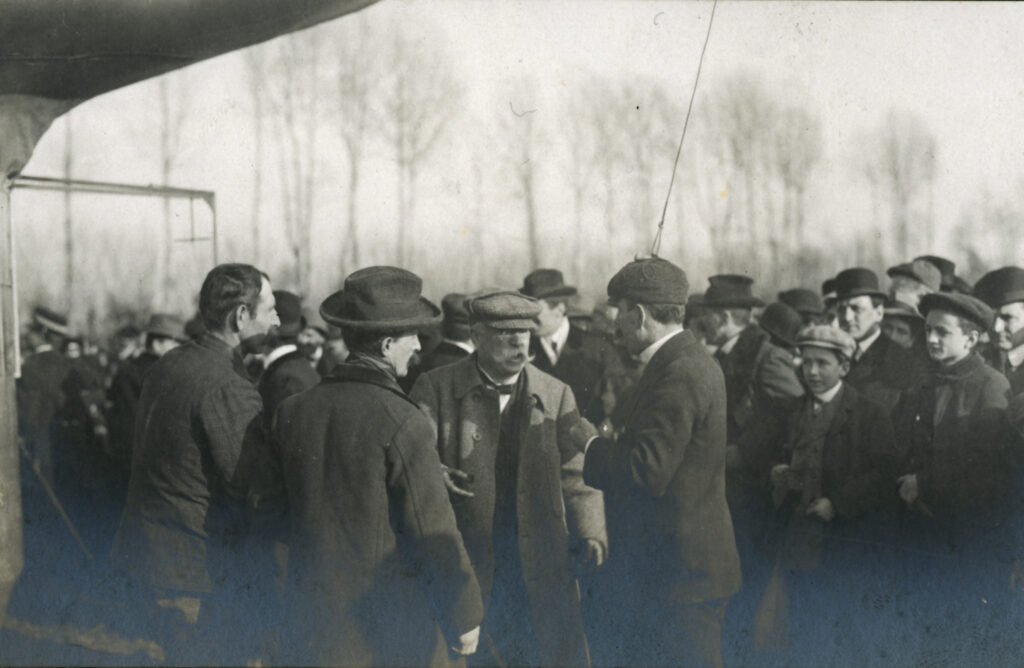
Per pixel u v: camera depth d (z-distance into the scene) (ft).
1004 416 9.78
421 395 10.02
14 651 9.82
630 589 9.47
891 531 10.16
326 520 7.62
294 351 12.10
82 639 9.48
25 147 9.98
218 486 8.67
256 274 8.93
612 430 10.37
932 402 10.03
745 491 10.82
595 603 9.64
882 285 11.85
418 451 7.55
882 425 10.20
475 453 9.91
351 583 7.57
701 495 9.15
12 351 10.40
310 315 13.23
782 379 10.78
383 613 7.57
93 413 15.20
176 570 8.73
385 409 7.61
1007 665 9.72
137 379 14.24
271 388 11.93
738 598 10.46
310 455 7.68
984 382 9.84
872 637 10.09
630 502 9.36
